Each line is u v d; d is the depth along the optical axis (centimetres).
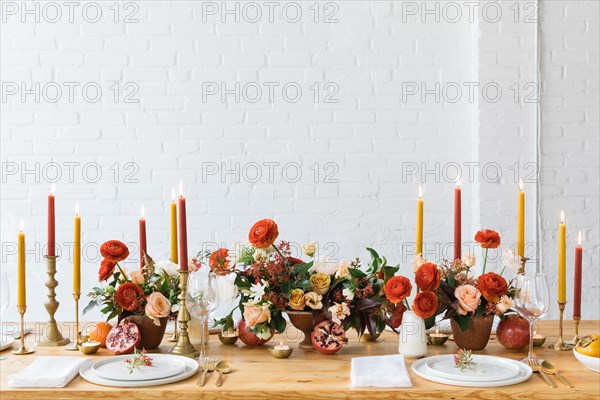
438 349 214
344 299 208
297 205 364
